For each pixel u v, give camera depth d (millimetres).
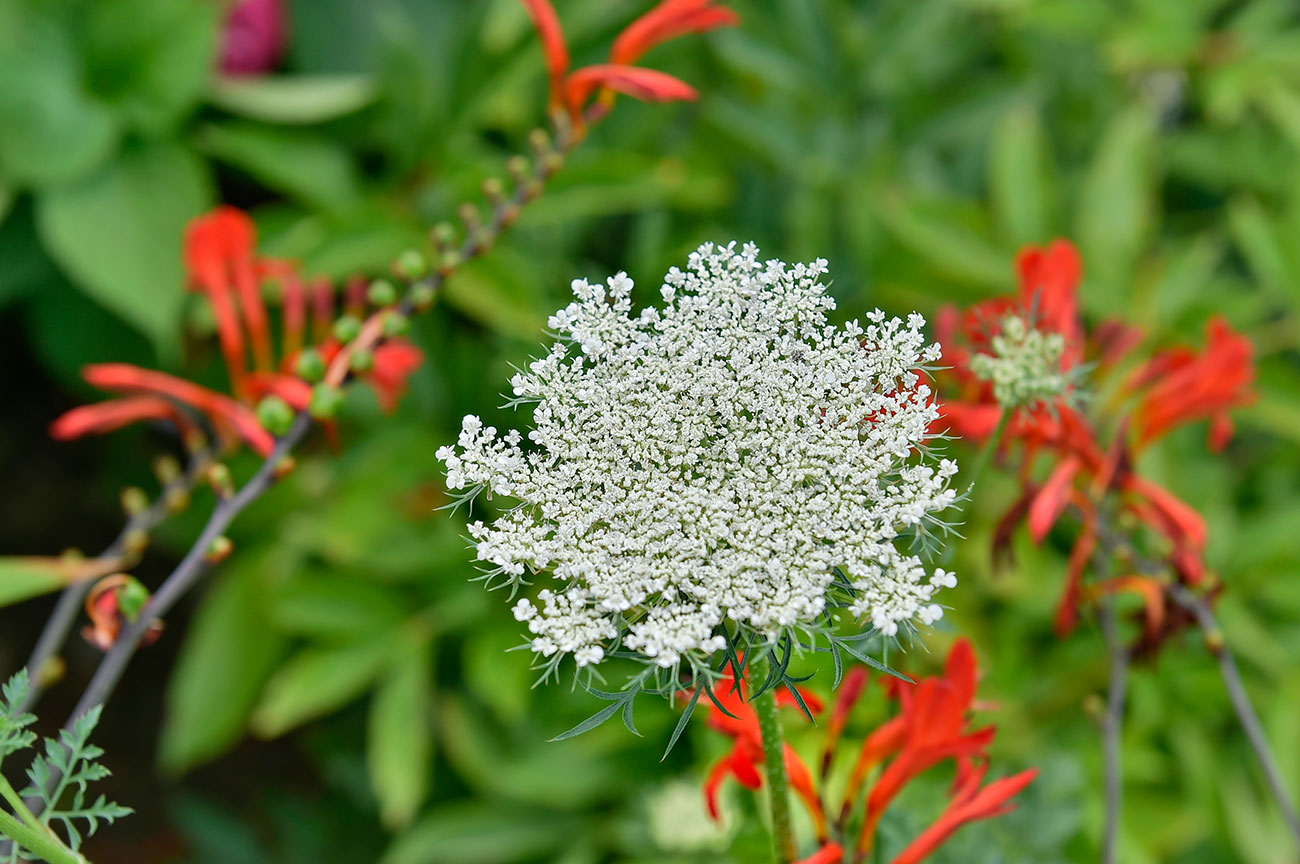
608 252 1271
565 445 587
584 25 1155
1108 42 1243
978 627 1035
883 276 1168
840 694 679
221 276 735
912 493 589
